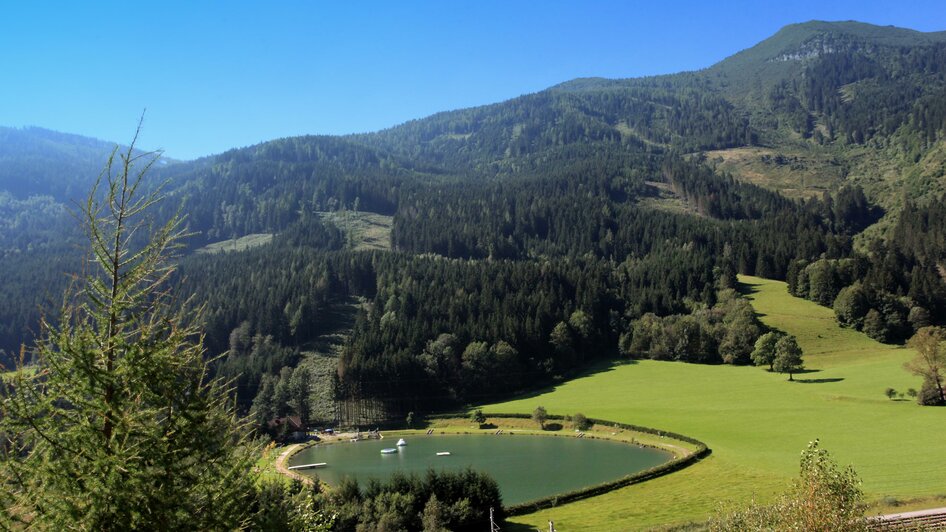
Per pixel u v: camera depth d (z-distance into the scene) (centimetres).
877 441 7800
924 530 3164
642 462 8338
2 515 1188
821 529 1972
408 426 12938
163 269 1462
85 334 1334
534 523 5688
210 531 1340
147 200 1443
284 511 1634
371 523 4994
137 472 1237
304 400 12988
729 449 8169
